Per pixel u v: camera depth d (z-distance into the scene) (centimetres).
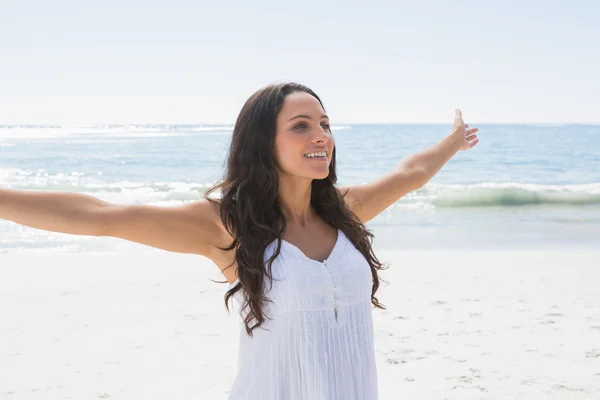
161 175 2861
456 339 607
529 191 1873
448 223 1472
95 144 3638
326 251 253
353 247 258
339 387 237
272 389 237
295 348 234
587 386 492
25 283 855
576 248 1126
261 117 249
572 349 576
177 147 3544
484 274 891
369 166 3631
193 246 246
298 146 243
